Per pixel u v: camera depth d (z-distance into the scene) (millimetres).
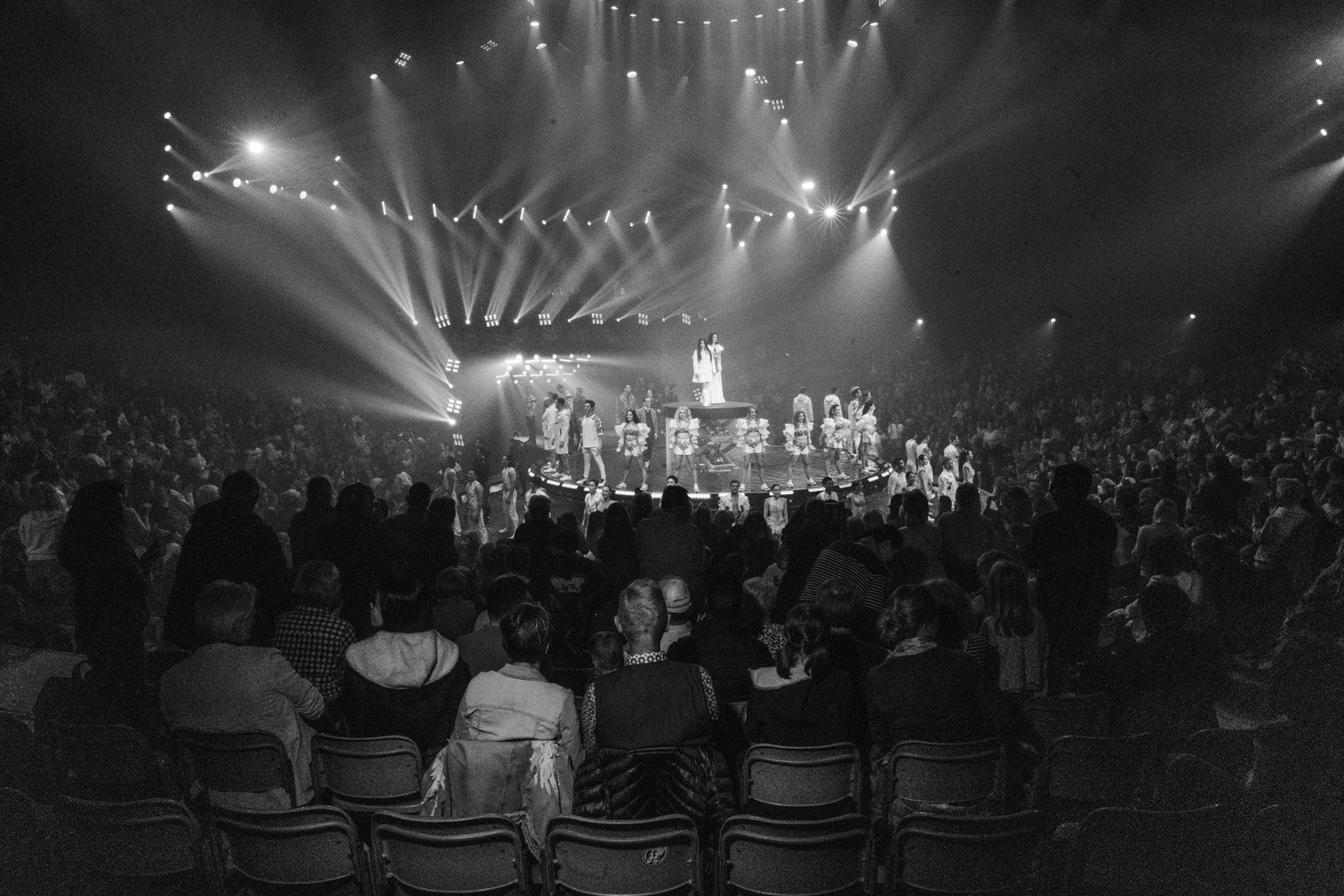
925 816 4746
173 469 20797
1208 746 5703
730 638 6500
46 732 6328
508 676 5250
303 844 4871
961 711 5590
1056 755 5598
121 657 7629
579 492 28250
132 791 5875
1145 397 30188
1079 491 8078
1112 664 6672
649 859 4652
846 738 5578
